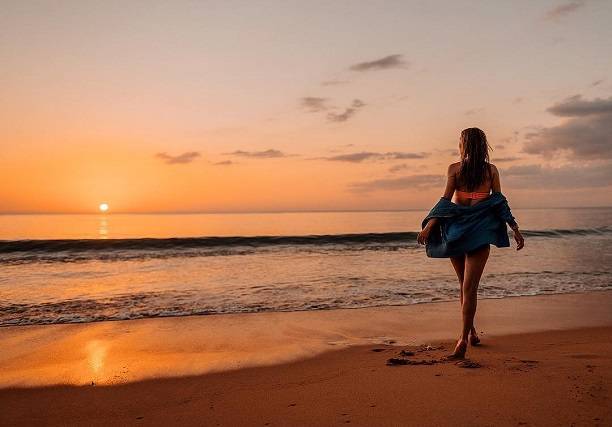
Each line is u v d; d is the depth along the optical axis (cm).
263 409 294
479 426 249
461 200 410
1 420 291
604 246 1822
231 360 432
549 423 248
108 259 1447
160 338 527
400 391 311
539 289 879
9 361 437
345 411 281
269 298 784
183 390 344
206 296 803
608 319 623
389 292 839
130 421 284
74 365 421
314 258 1439
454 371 353
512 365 365
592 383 313
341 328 573
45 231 3538
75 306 720
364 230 3347
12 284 948
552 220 5225
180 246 1756
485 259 396
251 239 1856
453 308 698
